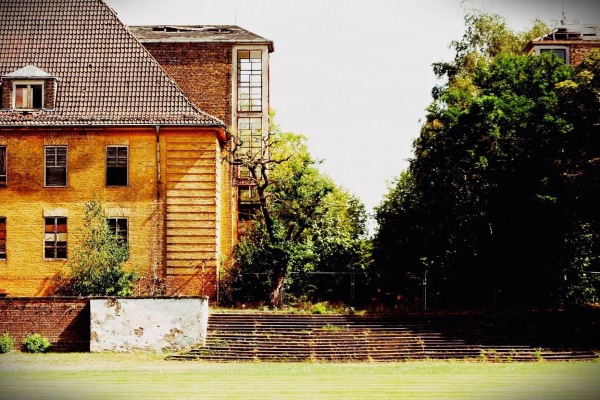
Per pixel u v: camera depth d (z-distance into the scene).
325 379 35.75
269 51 57.44
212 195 50.28
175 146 50.47
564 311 47.31
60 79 51.34
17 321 44.56
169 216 50.06
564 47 61.94
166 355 42.97
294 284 52.34
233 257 52.00
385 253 59.59
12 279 49.50
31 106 50.84
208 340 43.94
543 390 32.72
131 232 49.94
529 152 50.84
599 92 48.00
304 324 45.22
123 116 50.34
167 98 51.19
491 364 41.19
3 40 52.44
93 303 44.12
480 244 52.97
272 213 53.16
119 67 51.84
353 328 44.94
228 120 56.25
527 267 51.72
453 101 55.44
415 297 53.22
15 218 49.81
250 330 44.62
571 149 49.09
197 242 50.03
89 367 39.47
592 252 52.84
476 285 52.66
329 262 57.78
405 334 44.38
